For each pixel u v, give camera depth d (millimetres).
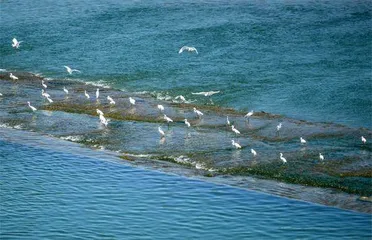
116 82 78312
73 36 97500
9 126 63594
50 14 109188
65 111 67438
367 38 89938
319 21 98062
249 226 43594
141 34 96250
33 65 86500
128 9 109375
